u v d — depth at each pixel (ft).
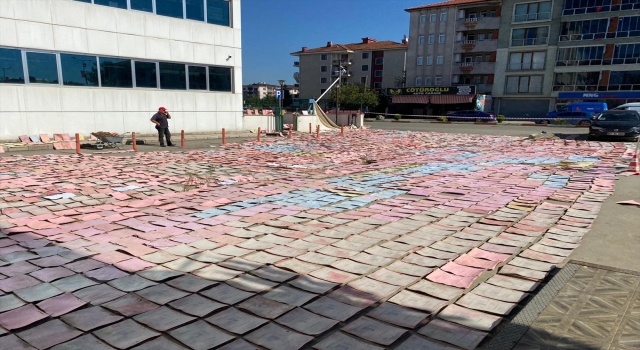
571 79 140.05
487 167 31.63
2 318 8.48
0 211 17.74
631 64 128.16
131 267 11.22
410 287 10.00
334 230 14.84
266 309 8.92
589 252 12.44
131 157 38.47
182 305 9.10
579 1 135.64
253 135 67.26
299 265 11.43
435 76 174.40
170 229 14.98
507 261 11.85
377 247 12.94
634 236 13.97
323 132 78.54
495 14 157.99
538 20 143.84
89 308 8.96
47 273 10.84
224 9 65.00
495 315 8.64
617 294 9.34
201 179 26.27
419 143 56.49
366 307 9.04
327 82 225.35
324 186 23.81
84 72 49.70
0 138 43.50
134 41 54.08
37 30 45.06
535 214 16.74
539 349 7.29
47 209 18.31
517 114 153.69
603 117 57.67
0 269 11.10
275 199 20.20
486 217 16.49
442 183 24.30
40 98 45.98
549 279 10.47
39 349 7.40
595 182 23.41
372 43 224.33
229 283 10.26
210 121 64.80
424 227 15.15
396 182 24.95
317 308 8.97
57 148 44.68
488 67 160.97
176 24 58.59
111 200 20.30
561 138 62.03
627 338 7.57
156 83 57.41
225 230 14.87
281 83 75.56
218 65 64.95
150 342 7.65
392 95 174.29
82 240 13.64
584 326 8.01
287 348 7.47
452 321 8.38
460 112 141.90
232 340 7.73
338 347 7.48
